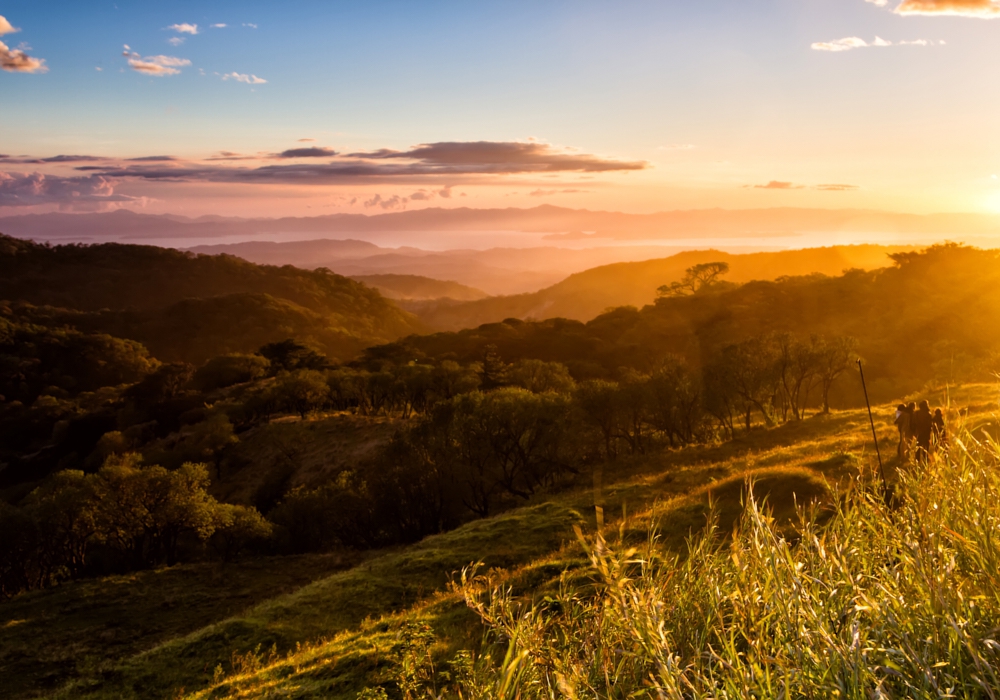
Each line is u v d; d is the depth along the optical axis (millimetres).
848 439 25359
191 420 105000
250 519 44531
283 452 73750
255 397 91250
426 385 76938
